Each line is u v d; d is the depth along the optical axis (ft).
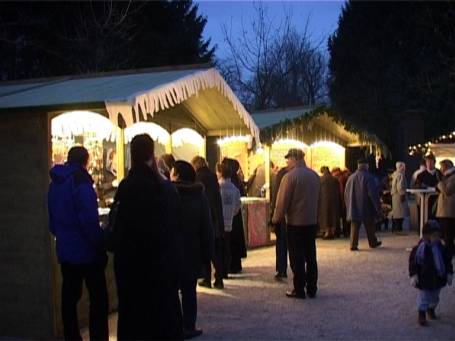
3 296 20.75
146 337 14.53
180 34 90.53
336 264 33.42
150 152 14.99
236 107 31.01
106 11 71.51
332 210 45.03
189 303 19.60
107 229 16.46
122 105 19.56
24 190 20.39
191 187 19.26
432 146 56.95
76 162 17.79
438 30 94.63
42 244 20.25
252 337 19.72
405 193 48.75
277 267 29.12
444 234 33.12
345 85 124.06
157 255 14.64
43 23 64.28
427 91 99.86
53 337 20.18
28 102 20.74
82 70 66.28
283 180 24.91
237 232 30.96
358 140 50.03
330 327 20.85
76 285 17.52
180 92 24.13
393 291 26.43
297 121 44.37
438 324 21.12
